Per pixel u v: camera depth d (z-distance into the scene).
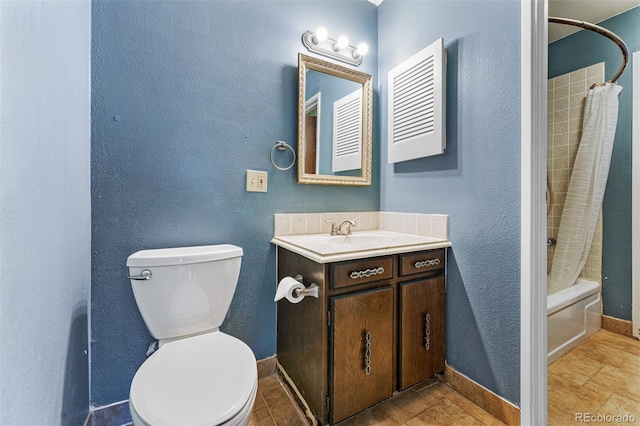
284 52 1.55
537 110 1.07
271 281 1.53
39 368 0.67
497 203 1.18
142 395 0.73
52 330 0.75
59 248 0.80
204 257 1.13
